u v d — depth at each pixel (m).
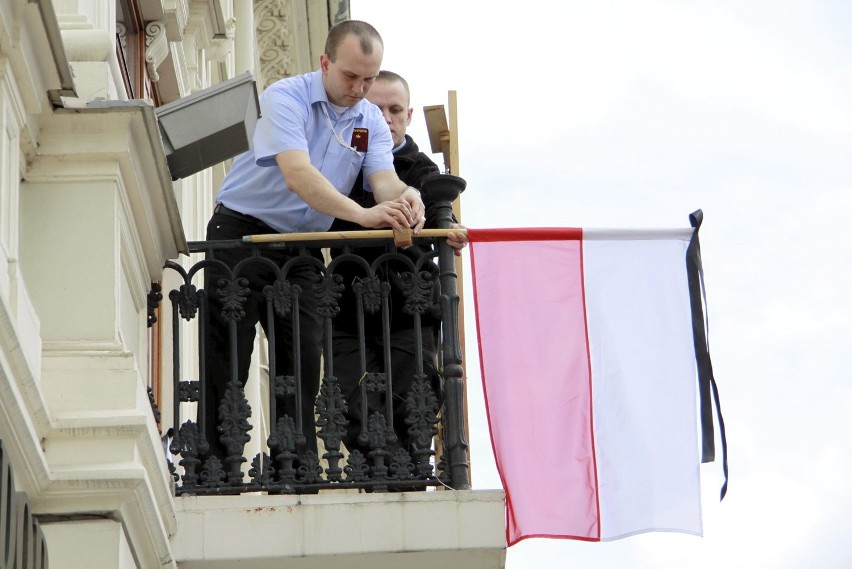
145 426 17.31
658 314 22.11
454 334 21.50
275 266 21.58
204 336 21.19
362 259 21.66
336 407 21.09
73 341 18.02
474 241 22.05
